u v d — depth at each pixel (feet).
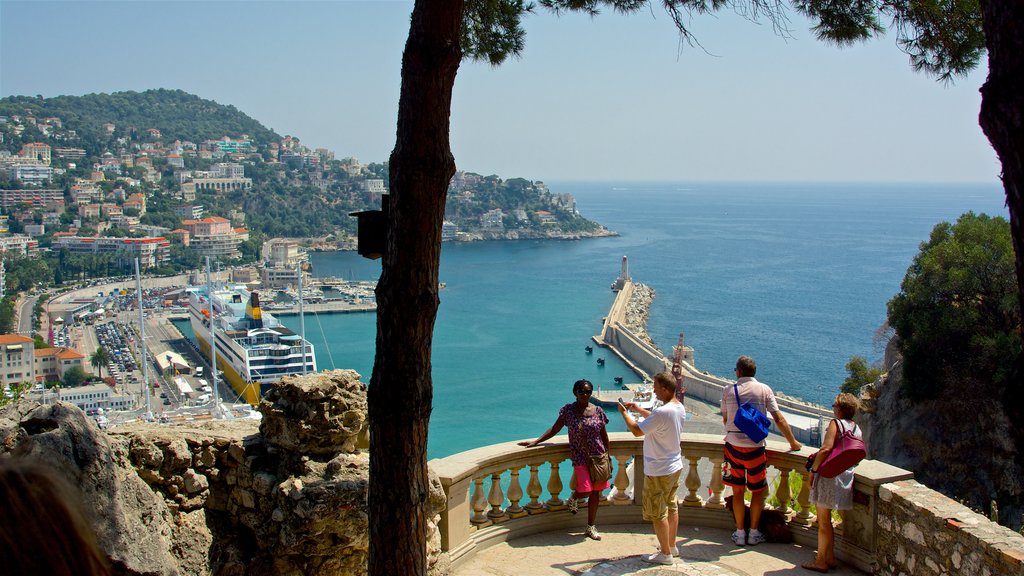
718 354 474.49
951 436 116.78
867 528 28.07
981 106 13.64
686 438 32.45
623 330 496.64
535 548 29.81
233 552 24.63
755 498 30.09
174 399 412.36
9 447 17.72
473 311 626.64
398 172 19.57
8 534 5.44
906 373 122.01
